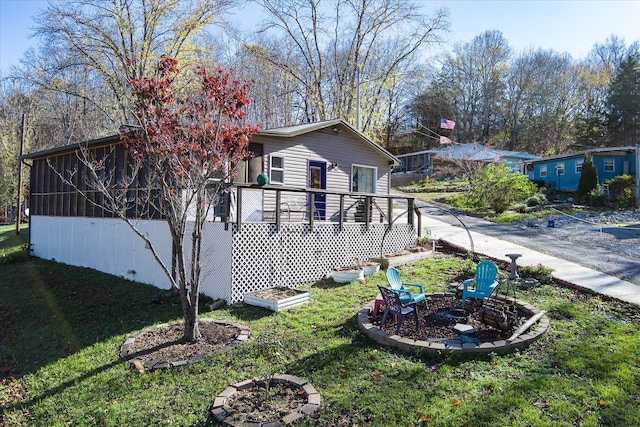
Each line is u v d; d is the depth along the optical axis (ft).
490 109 138.62
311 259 27.96
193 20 65.67
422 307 20.26
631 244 36.04
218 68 21.66
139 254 32.01
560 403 11.39
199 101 17.63
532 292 22.49
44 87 65.31
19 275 37.65
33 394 14.71
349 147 43.11
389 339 15.85
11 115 91.40
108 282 32.55
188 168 17.49
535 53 146.61
